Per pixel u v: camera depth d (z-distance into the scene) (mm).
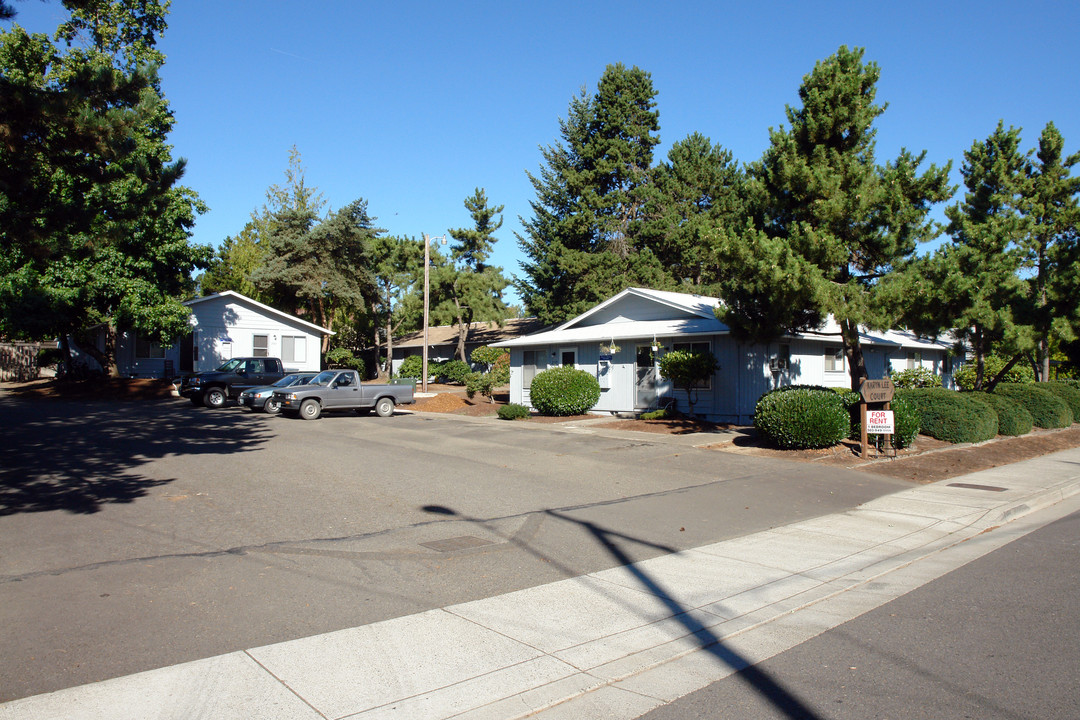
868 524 9195
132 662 4691
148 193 10047
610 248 45469
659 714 4223
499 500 10172
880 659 5000
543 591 6359
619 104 46688
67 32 18250
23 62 9805
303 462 12898
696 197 47750
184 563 6902
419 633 5320
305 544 7699
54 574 6492
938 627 5621
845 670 4824
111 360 29281
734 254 14227
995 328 20344
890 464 13578
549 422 21094
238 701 4195
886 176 14359
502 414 21922
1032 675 4684
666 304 23250
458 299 47812
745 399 20234
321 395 21688
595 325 26453
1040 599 6297
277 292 44406
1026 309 20828
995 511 9945
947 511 9945
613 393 23609
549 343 25281
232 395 24375
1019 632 5484
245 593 6098
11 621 5379
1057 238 22516
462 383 42781
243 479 11164
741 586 6625
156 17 25094
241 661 4746
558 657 4977
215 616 5551
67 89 9109
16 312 24750
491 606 5945
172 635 5156
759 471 12680
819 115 14719
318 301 45969
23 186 9195
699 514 9547
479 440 16516
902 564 7496
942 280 13383
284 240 42719
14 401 24969
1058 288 21156
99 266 25531
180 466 12180
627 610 5934
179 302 28188
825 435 14234
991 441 17266
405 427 19281
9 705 4078
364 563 7062
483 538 8133
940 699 4359
